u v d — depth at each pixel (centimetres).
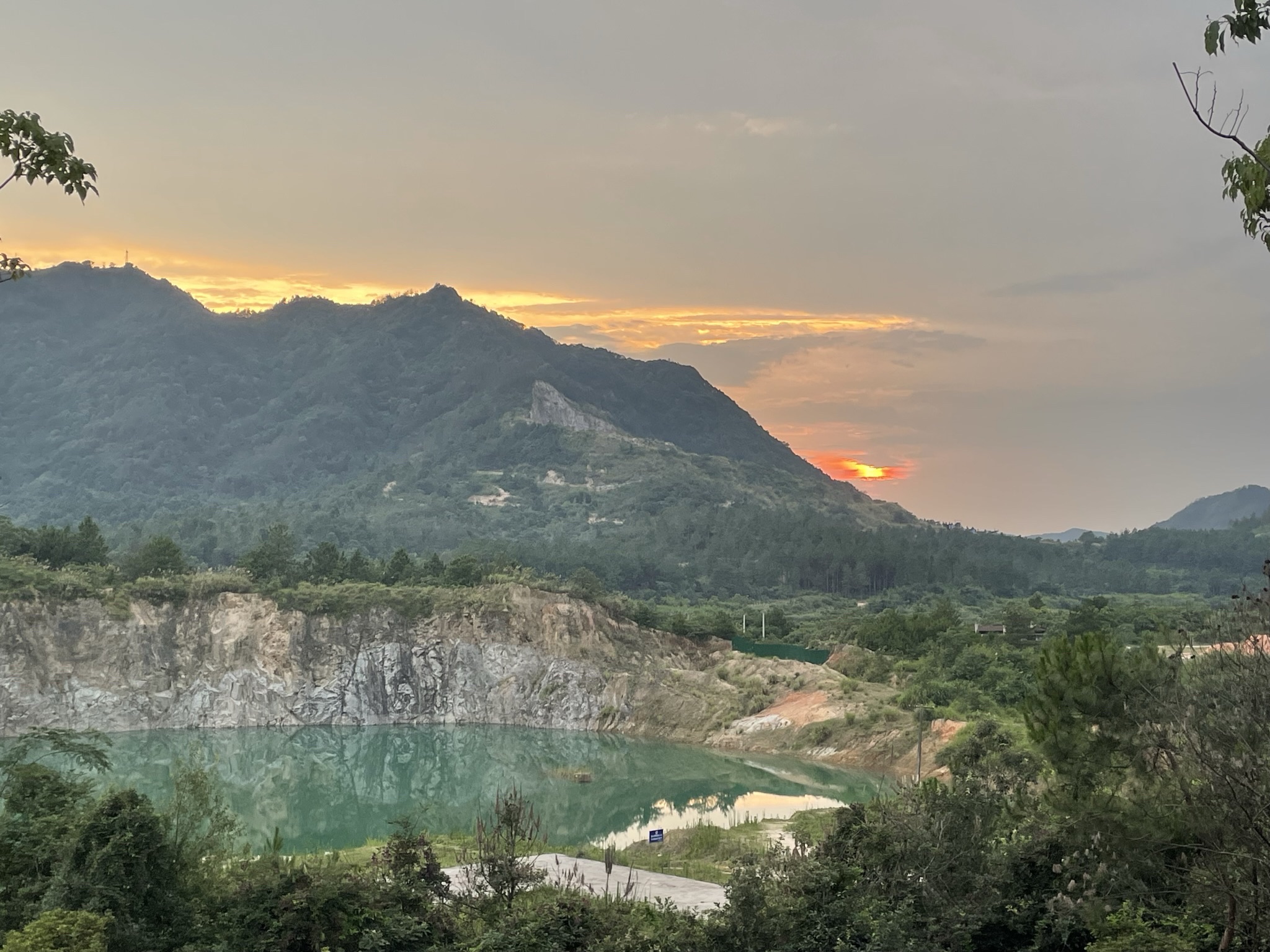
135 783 9012
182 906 2934
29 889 2866
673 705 13750
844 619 19175
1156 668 2869
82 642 13350
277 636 14575
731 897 3105
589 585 17312
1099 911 2758
